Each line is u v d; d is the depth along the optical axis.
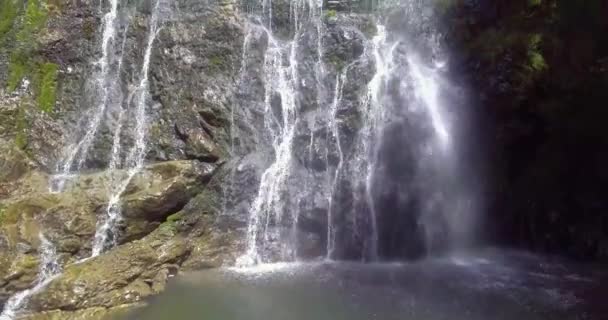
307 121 11.09
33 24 11.91
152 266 9.20
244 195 10.60
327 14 11.87
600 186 10.31
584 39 9.62
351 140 10.94
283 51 11.63
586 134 10.08
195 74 11.43
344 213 10.60
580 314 7.82
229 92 11.24
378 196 10.74
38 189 10.07
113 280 8.54
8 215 8.96
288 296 8.58
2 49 11.72
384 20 11.78
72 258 9.10
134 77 11.63
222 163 10.69
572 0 9.78
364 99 11.13
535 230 10.95
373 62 11.39
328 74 11.37
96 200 9.57
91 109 11.47
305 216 10.55
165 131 11.05
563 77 9.78
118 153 11.09
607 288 8.79
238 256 10.26
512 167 11.22
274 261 10.36
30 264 8.52
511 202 11.23
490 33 10.95
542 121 10.47
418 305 8.19
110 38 11.92
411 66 11.47
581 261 10.23
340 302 8.33
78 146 11.19
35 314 7.95
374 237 10.59
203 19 11.81
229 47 11.59
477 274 9.56
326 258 10.53
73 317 7.92
